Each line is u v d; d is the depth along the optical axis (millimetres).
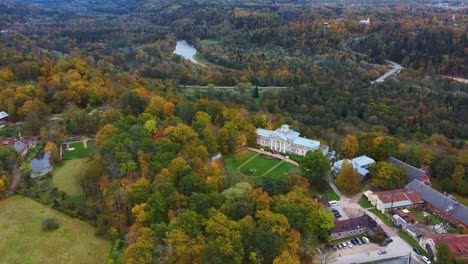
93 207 159875
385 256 141375
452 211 161125
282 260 120875
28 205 165750
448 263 131000
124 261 120438
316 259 139000
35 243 144250
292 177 176000
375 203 171250
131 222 147875
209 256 117750
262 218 135500
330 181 192250
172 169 157875
